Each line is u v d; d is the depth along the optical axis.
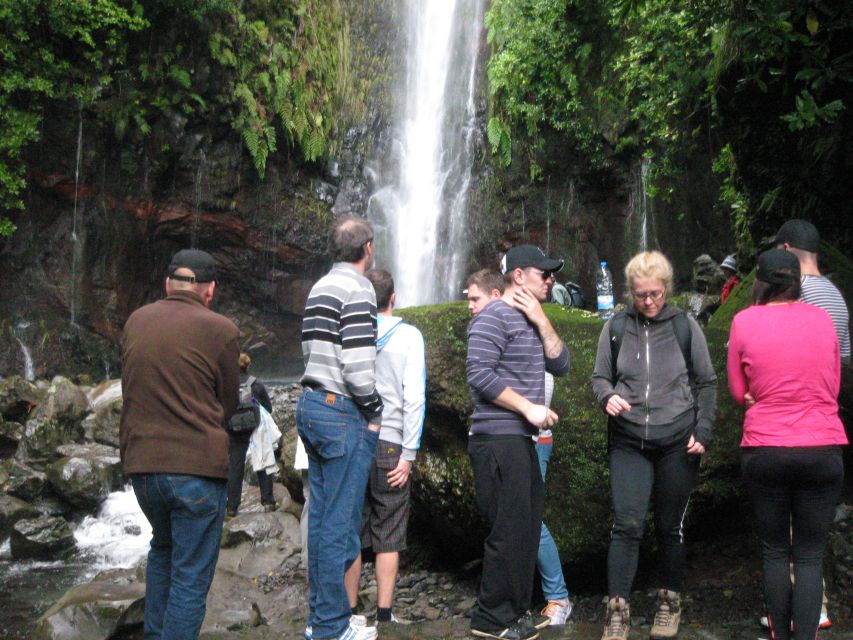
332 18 19.97
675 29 10.71
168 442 3.61
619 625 3.92
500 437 3.97
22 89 14.83
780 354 3.66
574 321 5.57
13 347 15.43
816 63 6.45
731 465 5.25
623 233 19.67
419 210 21.34
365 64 21.12
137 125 16.36
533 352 4.04
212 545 3.69
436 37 21.89
